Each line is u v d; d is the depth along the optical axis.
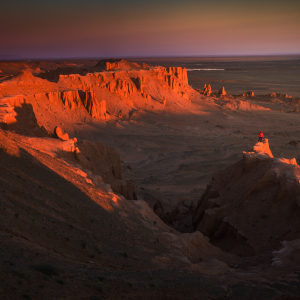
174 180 74.31
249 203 32.47
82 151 44.59
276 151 99.50
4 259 11.89
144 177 76.50
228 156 97.56
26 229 16.02
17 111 51.16
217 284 15.72
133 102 148.38
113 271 15.62
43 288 10.72
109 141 105.81
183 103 165.88
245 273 18.59
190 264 20.83
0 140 26.16
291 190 29.64
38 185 22.31
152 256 20.64
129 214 26.84
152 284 14.32
